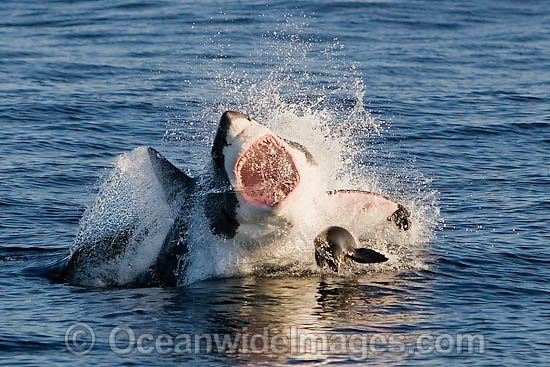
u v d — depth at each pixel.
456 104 80.94
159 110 76.31
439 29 129.50
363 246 41.81
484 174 56.44
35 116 73.94
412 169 57.97
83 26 128.00
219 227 38.81
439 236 43.38
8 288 36.91
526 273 37.56
